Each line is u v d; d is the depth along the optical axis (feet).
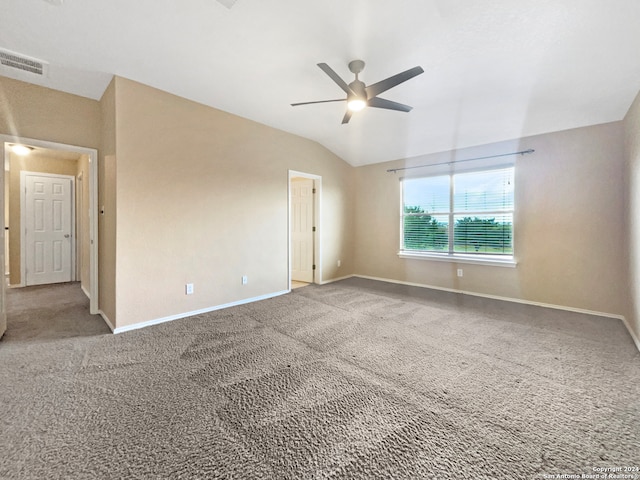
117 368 7.14
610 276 11.03
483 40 7.32
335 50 7.86
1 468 4.23
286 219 14.96
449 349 8.31
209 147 11.66
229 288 12.49
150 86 9.95
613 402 5.83
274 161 14.26
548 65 8.34
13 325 10.11
